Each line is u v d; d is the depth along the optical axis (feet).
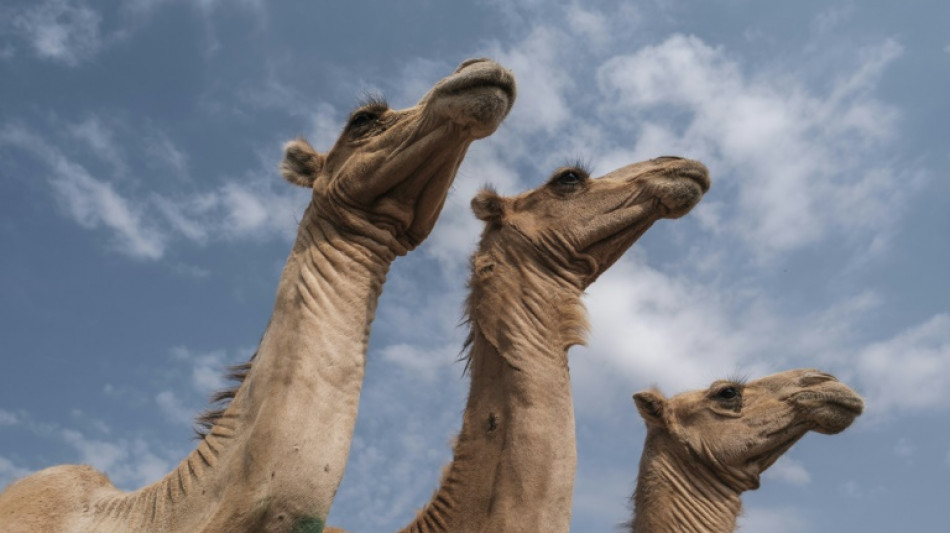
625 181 8.36
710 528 9.27
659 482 9.43
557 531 6.94
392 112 6.11
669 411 9.65
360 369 5.57
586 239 8.10
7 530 5.31
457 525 7.16
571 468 7.20
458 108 5.65
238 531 5.05
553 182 8.31
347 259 5.76
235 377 5.94
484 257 8.03
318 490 5.18
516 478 7.04
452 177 6.06
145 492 5.47
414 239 6.14
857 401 9.70
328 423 5.30
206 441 5.45
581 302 7.90
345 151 6.07
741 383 9.77
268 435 5.17
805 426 9.65
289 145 6.56
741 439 9.50
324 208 5.94
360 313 5.69
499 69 5.69
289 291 5.63
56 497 5.54
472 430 7.42
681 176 8.31
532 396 7.32
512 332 7.60
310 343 5.42
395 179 5.87
